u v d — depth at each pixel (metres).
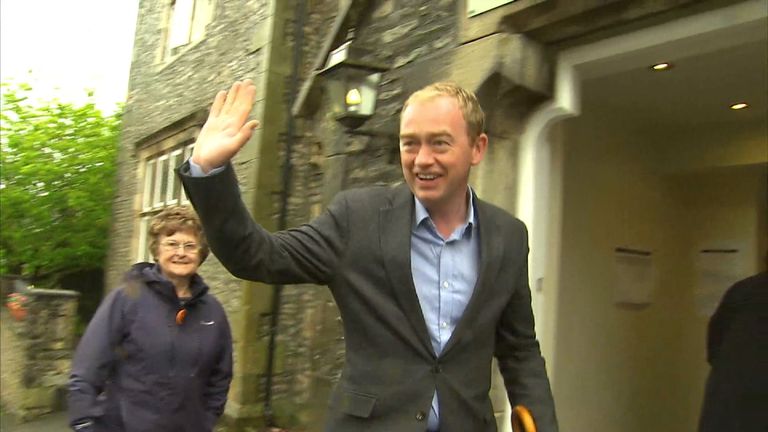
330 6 4.98
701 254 4.41
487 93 2.90
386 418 1.38
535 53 2.85
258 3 5.15
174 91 6.83
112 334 2.20
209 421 2.38
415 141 1.43
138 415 2.17
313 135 4.88
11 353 6.52
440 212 1.49
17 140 9.17
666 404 4.35
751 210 4.14
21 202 9.01
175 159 6.75
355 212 1.46
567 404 3.66
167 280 2.27
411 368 1.40
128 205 7.87
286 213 4.85
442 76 3.13
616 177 4.03
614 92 3.55
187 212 2.36
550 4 2.64
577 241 3.74
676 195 4.48
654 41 2.53
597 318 3.86
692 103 3.66
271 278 1.37
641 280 4.19
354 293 1.44
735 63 3.00
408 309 1.41
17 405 6.21
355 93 3.46
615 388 3.97
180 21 7.11
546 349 3.24
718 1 2.31
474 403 1.45
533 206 3.02
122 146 8.34
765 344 2.14
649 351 4.23
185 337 2.28
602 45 2.72
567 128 3.69
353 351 1.45
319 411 4.18
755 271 4.09
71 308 6.49
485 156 2.96
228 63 5.61
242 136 1.27
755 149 3.87
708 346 2.45
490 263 1.49
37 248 9.20
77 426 2.08
